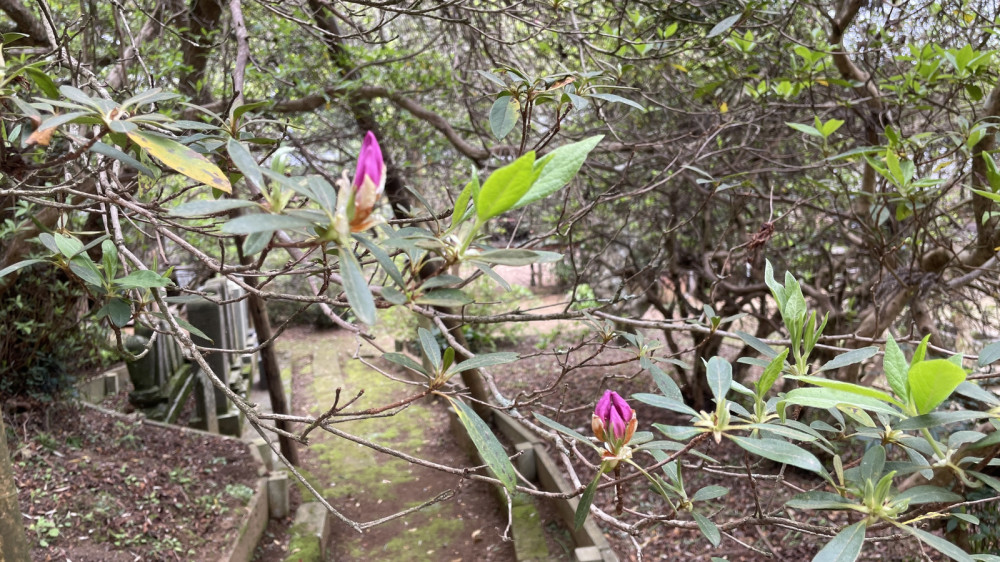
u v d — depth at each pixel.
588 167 4.61
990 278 3.83
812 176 4.94
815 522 4.73
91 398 6.85
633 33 3.71
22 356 5.11
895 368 0.91
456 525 5.75
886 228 4.16
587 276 7.75
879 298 4.01
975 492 3.28
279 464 6.21
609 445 1.01
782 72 4.06
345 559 5.38
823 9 3.45
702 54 4.92
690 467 1.51
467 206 0.95
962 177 2.69
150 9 4.09
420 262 1.03
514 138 4.73
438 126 5.05
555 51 3.96
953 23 3.56
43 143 0.94
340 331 12.59
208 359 6.85
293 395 9.12
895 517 0.91
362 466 6.90
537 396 1.71
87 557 3.81
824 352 4.50
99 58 3.40
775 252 5.82
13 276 4.08
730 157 5.46
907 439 1.04
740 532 4.79
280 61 4.77
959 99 3.85
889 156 2.27
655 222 6.57
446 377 1.10
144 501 4.53
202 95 4.23
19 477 4.30
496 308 10.84
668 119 5.51
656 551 4.77
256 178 0.80
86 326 5.85
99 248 3.50
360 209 0.79
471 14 3.88
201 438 5.91
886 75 3.91
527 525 5.39
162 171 1.67
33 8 3.36
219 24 4.40
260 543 5.03
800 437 0.92
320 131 5.39
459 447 7.38
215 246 6.41
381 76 5.02
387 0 2.40
